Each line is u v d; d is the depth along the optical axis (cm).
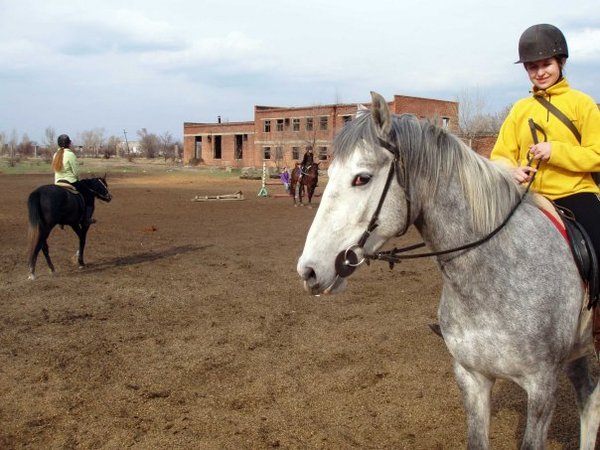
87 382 509
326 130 5131
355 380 512
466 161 294
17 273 935
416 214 289
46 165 5212
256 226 1587
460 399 475
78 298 785
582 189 320
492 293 285
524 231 295
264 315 709
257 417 445
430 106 3484
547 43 316
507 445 406
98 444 404
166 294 812
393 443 407
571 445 404
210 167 5894
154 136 9456
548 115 322
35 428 427
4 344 600
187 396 482
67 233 1385
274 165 5706
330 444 404
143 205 2164
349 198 275
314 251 275
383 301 773
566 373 356
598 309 306
